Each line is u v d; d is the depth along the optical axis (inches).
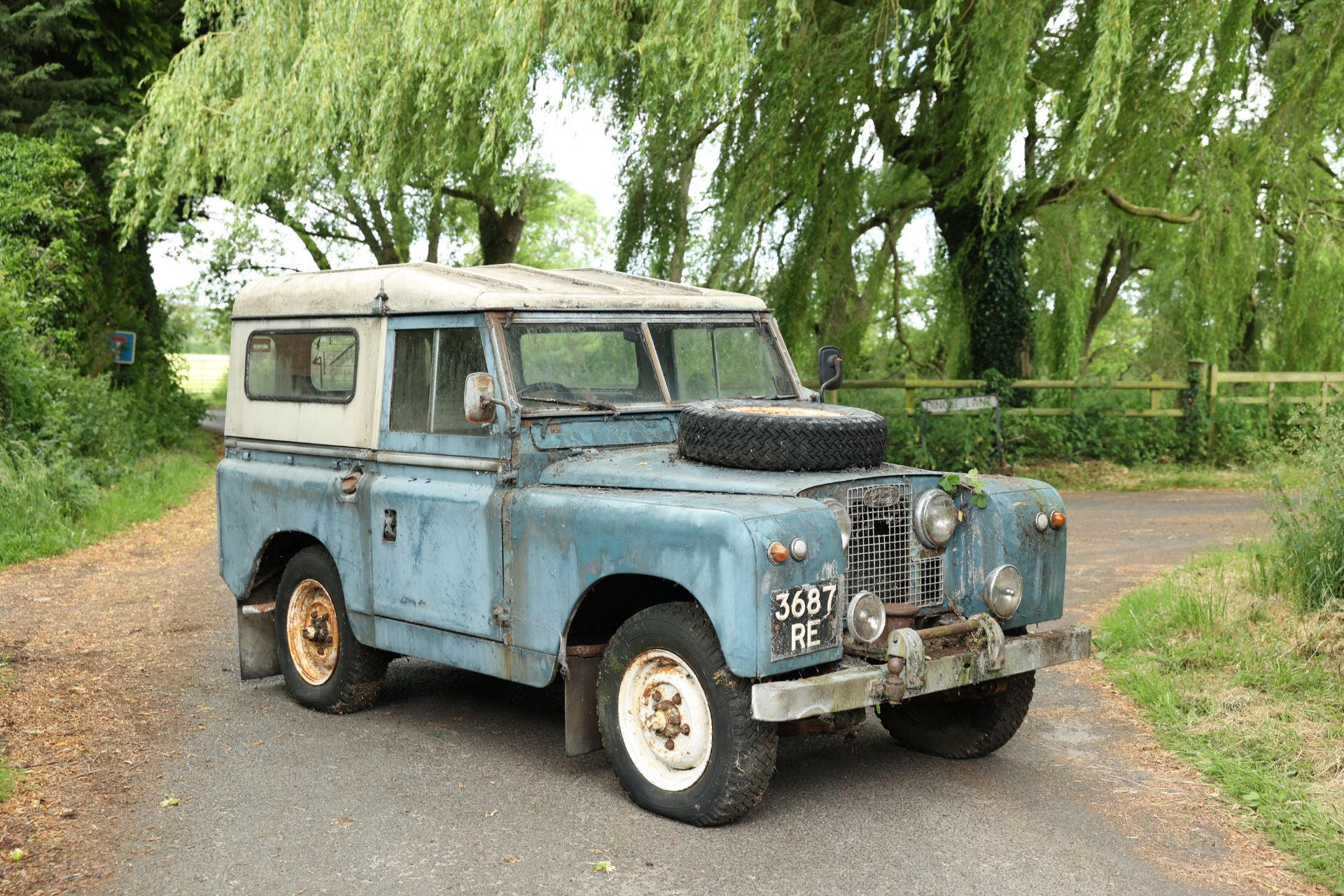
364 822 190.7
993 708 217.9
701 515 178.1
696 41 446.3
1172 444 743.7
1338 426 319.9
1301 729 224.2
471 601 218.7
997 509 209.2
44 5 782.5
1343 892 162.9
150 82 850.8
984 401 695.7
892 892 163.0
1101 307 1176.2
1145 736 236.1
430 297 229.1
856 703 178.1
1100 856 176.1
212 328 1622.8
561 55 453.4
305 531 258.1
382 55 491.5
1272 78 666.2
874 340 969.5
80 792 204.5
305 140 514.9
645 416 229.1
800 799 202.7
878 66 586.2
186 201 830.5
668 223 671.8
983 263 756.0
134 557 470.9
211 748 231.9
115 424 691.4
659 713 192.4
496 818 192.5
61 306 713.0
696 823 187.8
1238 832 186.2
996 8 527.5
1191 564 382.3
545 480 213.2
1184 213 771.4
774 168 596.1
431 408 229.5
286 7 527.2
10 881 166.9
